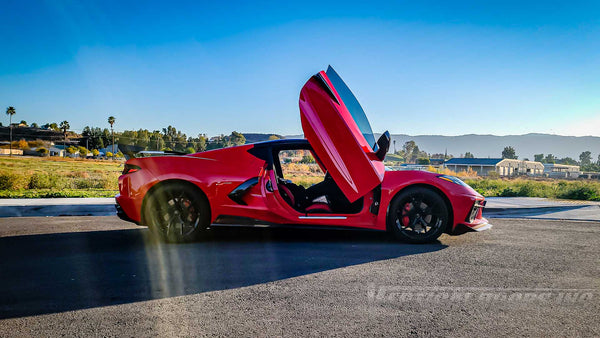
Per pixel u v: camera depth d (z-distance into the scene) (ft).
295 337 6.91
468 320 7.79
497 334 7.16
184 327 7.27
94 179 59.41
